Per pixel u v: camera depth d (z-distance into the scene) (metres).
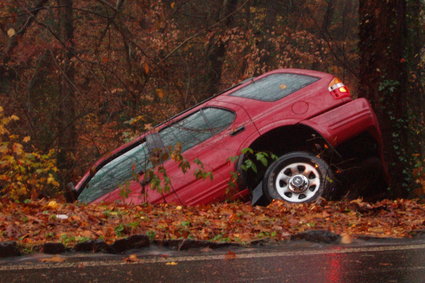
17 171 9.81
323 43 25.17
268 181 8.43
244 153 8.52
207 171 8.72
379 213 7.73
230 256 5.20
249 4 25.19
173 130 9.08
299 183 8.32
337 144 8.50
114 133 15.32
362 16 11.85
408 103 11.84
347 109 8.59
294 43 27.06
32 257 5.12
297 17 25.70
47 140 14.93
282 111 8.73
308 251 5.41
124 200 8.55
